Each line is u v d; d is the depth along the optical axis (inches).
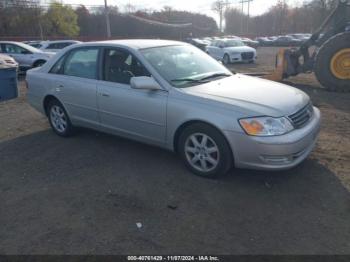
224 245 116.4
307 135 148.6
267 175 161.3
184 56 192.2
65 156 194.9
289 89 172.6
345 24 396.5
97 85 192.1
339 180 155.8
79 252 115.8
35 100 235.5
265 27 3221.0
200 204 140.5
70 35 2412.6
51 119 231.8
